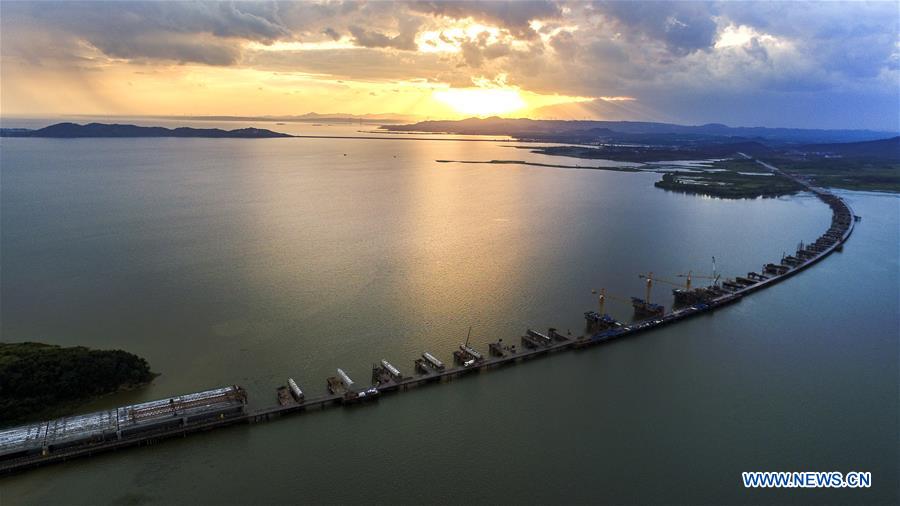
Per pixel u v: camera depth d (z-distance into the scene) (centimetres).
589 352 12444
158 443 8850
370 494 7881
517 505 7725
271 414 9581
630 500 7844
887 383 11231
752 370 11744
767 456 8862
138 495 7744
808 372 11675
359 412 9844
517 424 9619
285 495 7825
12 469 8012
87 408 9506
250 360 11388
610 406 10231
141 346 11850
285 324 13150
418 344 12375
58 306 13900
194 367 11031
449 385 10850
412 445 8988
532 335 12769
